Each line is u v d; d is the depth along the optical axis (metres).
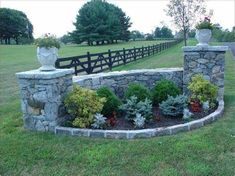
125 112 5.34
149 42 57.09
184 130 4.64
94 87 6.38
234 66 13.41
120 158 3.75
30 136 4.62
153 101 6.11
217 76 6.59
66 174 3.43
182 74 7.16
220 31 43.25
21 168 3.61
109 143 4.23
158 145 4.07
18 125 5.21
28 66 19.06
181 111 5.24
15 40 76.50
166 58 19.72
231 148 3.90
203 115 5.32
